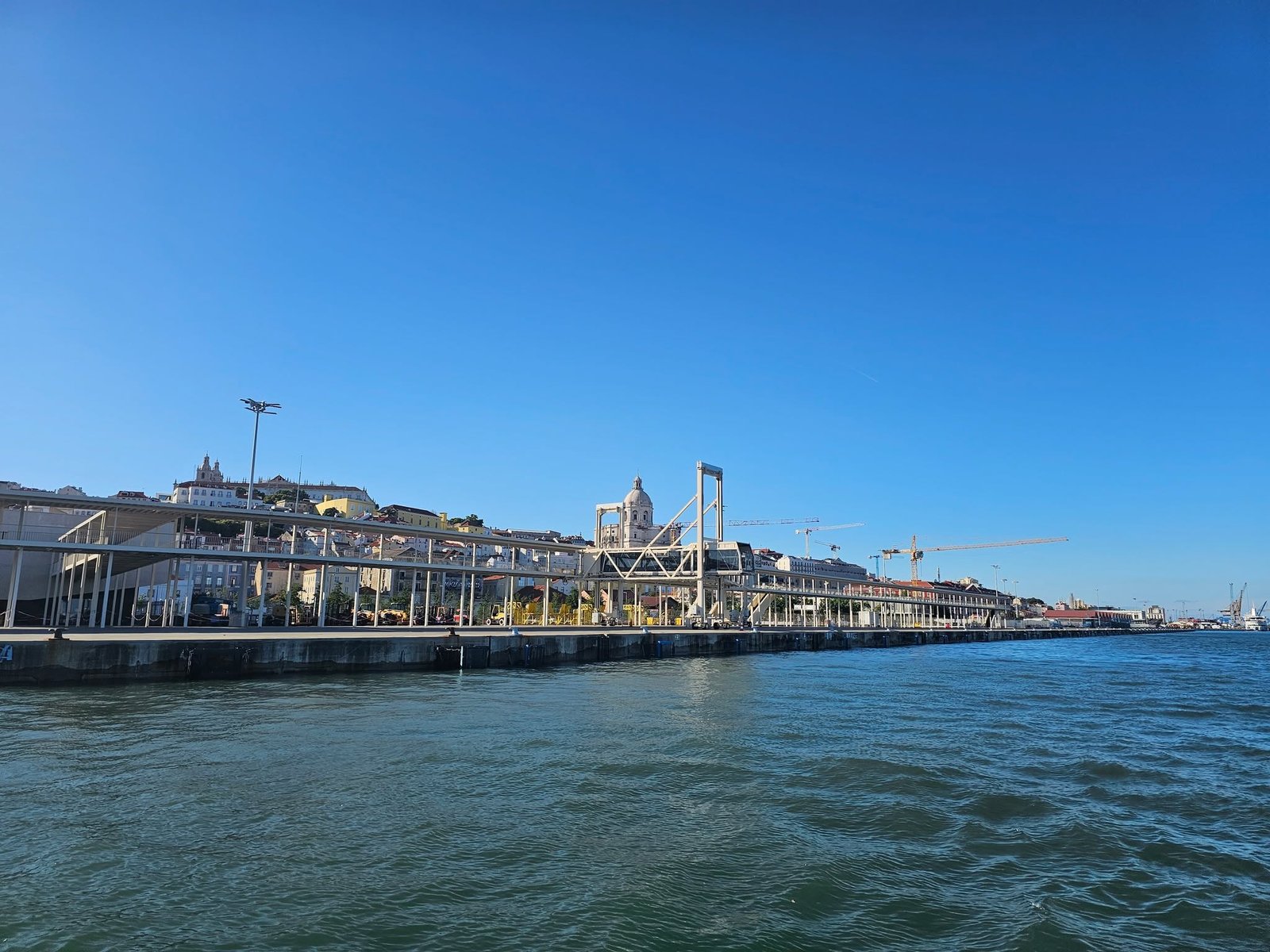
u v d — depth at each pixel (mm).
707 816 21797
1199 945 14445
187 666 49125
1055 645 178625
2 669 43469
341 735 31656
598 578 122875
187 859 17719
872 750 31406
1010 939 14492
